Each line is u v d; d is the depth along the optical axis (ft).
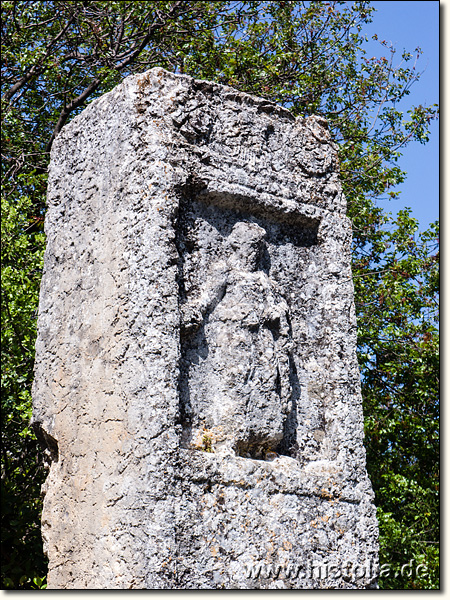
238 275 10.27
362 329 25.54
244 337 9.99
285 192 10.97
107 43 25.89
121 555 8.64
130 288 9.34
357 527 10.18
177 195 9.73
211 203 10.34
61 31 26.11
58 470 10.30
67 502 9.89
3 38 25.29
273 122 11.15
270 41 26.86
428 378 26.23
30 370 19.56
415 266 27.17
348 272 11.39
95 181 10.57
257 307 10.21
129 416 8.96
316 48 27.71
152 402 8.82
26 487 21.47
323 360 10.97
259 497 9.34
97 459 9.39
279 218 10.97
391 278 26.61
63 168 11.41
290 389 10.32
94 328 9.93
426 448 26.73
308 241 11.34
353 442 10.60
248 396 9.80
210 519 8.86
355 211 26.66
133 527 8.57
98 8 25.76
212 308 9.99
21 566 18.66
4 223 19.93
